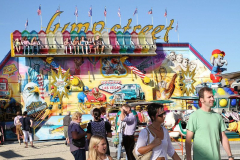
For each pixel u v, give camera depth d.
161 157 6.89
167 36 34.72
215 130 7.32
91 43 31.73
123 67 33.44
